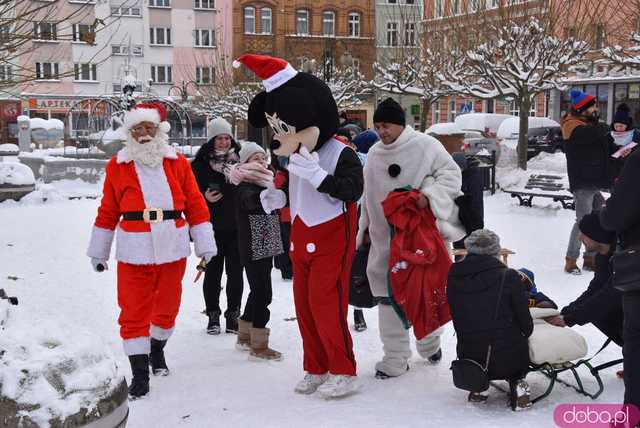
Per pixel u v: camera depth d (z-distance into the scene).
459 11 23.28
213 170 5.94
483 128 26.62
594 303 4.30
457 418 4.06
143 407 4.43
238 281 6.07
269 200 4.90
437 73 22.27
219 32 46.19
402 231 4.65
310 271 4.53
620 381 4.62
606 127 8.25
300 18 48.47
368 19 47.25
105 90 43.84
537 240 10.33
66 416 2.95
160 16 46.09
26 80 8.28
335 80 28.86
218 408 4.38
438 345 5.14
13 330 3.14
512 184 16.52
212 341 5.87
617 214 3.53
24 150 30.14
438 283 4.63
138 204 4.60
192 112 39.84
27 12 7.48
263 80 4.48
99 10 35.50
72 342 3.20
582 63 18.03
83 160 18.20
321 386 4.50
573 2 18.48
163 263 4.68
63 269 8.80
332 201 4.48
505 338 4.10
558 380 4.52
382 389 4.66
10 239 10.93
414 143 4.79
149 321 4.70
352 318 6.50
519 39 17.23
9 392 2.87
